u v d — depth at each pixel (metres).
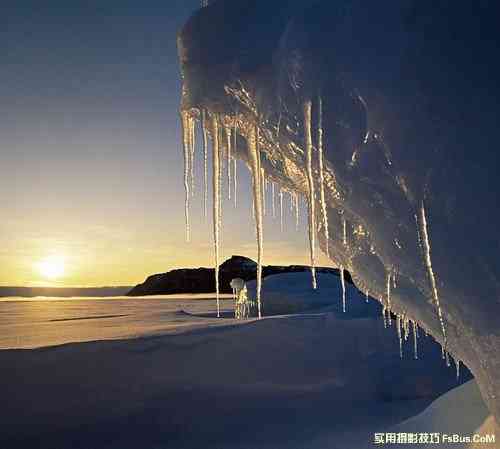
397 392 7.36
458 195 2.19
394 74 2.08
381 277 3.48
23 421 5.13
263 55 2.57
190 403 6.07
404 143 2.21
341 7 2.26
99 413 5.50
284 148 3.07
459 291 2.50
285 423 5.82
